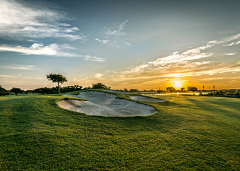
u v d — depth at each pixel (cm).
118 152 563
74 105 1560
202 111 1477
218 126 937
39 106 1177
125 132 805
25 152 536
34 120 888
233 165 487
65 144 614
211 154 560
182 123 1014
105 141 667
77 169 451
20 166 456
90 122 961
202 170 458
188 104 2048
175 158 528
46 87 6088
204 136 750
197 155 552
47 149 565
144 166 475
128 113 1448
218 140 698
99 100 2422
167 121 1067
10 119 873
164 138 719
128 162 496
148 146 624
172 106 1833
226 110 1546
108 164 481
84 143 635
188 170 457
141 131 830
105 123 965
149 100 2603
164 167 470
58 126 828
